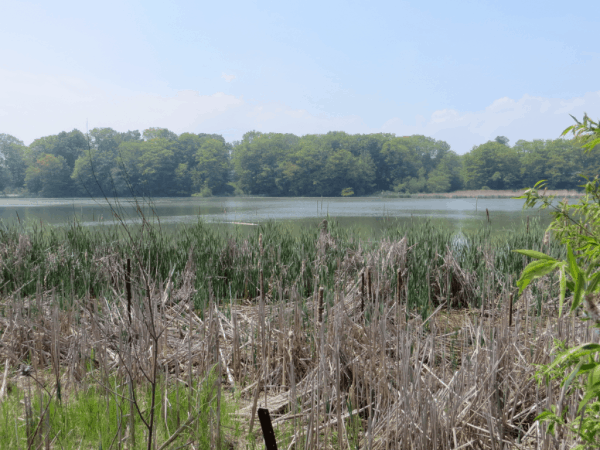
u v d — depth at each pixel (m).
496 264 6.02
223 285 5.93
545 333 3.07
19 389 3.17
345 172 105.31
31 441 2.29
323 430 2.71
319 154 112.38
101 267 5.54
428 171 125.56
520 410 2.85
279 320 3.62
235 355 3.60
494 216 23.11
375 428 2.60
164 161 93.12
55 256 6.48
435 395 2.71
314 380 3.10
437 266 5.92
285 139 132.38
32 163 94.88
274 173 107.44
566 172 95.38
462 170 114.06
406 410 2.36
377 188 114.31
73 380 3.15
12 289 5.48
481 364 2.77
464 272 5.77
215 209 35.22
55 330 3.50
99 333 3.47
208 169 104.19
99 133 99.38
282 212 29.89
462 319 4.76
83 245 7.02
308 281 5.74
